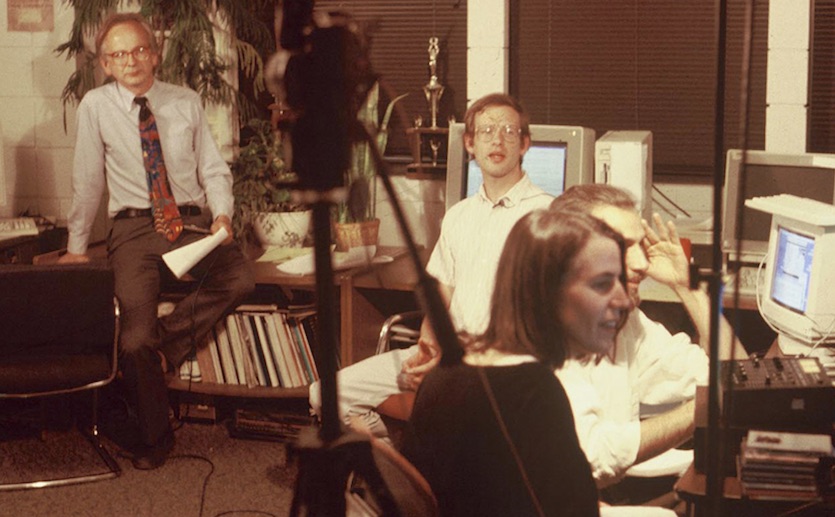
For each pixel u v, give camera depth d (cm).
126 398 482
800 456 233
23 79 518
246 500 404
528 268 183
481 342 184
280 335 455
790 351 341
